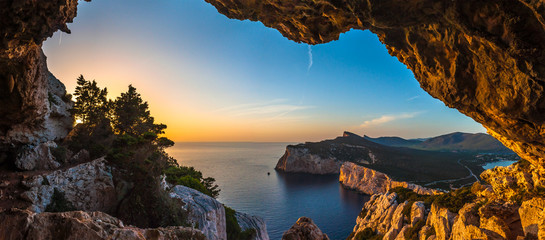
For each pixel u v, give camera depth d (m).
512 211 26.41
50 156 26.14
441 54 10.57
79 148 30.94
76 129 34.44
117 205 25.19
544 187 25.55
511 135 12.14
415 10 8.82
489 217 27.62
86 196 23.55
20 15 10.02
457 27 8.87
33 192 20.83
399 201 53.78
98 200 24.19
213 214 31.44
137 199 24.55
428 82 12.66
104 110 38.31
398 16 8.98
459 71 10.45
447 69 10.80
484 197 34.75
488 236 24.95
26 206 19.89
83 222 8.76
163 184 30.52
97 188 24.41
